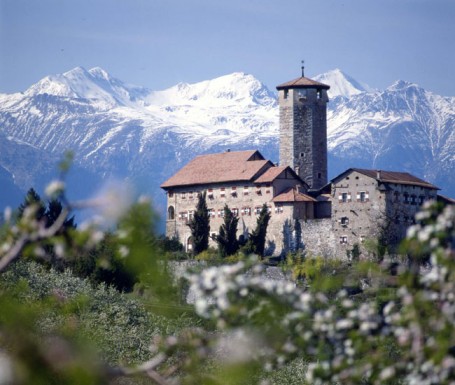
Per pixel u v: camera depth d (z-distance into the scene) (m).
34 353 35.72
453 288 37.75
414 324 37.88
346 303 39.12
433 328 37.94
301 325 38.31
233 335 38.66
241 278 37.50
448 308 37.62
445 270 37.75
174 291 37.56
